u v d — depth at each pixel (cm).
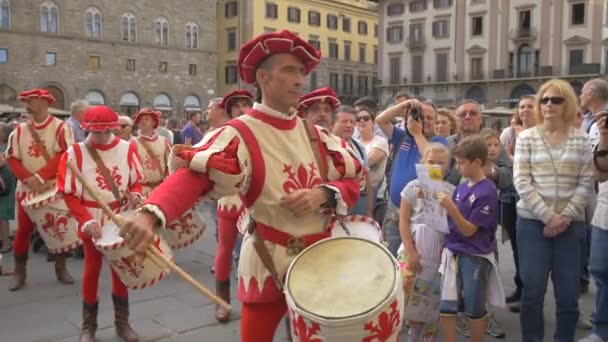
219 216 490
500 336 446
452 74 4584
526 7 4197
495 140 517
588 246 551
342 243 236
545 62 4131
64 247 560
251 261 242
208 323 475
